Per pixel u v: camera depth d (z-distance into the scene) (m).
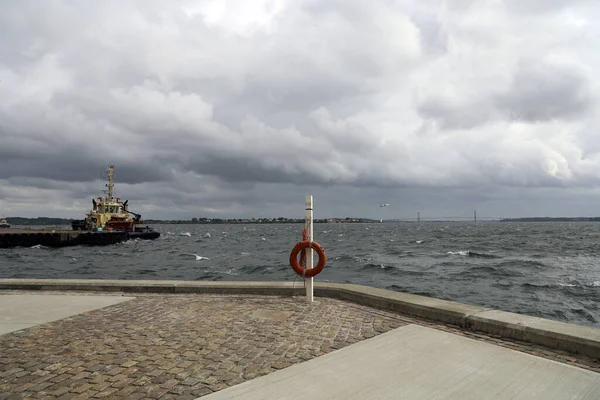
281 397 3.52
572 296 17.22
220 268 29.98
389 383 3.78
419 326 5.70
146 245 60.19
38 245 54.19
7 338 5.26
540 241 61.81
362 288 7.71
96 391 3.67
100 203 64.00
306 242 7.28
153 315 6.46
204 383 3.84
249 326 5.79
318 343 5.02
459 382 3.79
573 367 4.12
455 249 46.56
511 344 4.98
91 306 7.10
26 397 3.54
